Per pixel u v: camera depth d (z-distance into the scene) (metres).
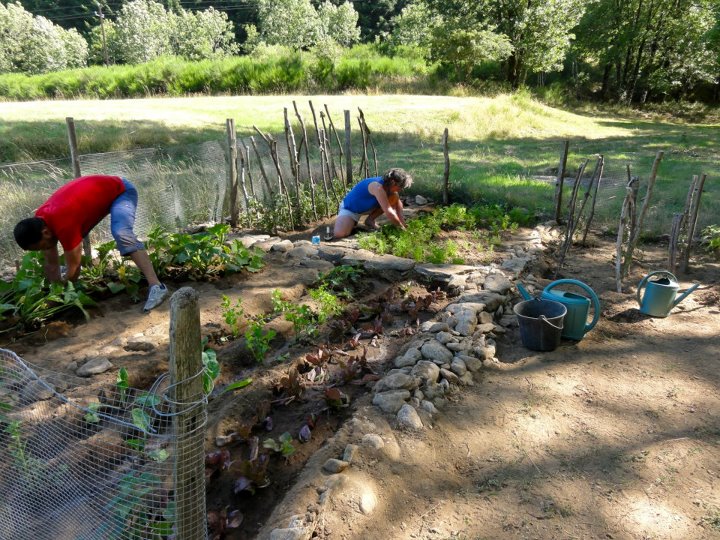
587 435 3.24
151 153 8.12
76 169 5.30
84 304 4.61
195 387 2.06
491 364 4.02
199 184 8.08
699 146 15.31
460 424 3.33
